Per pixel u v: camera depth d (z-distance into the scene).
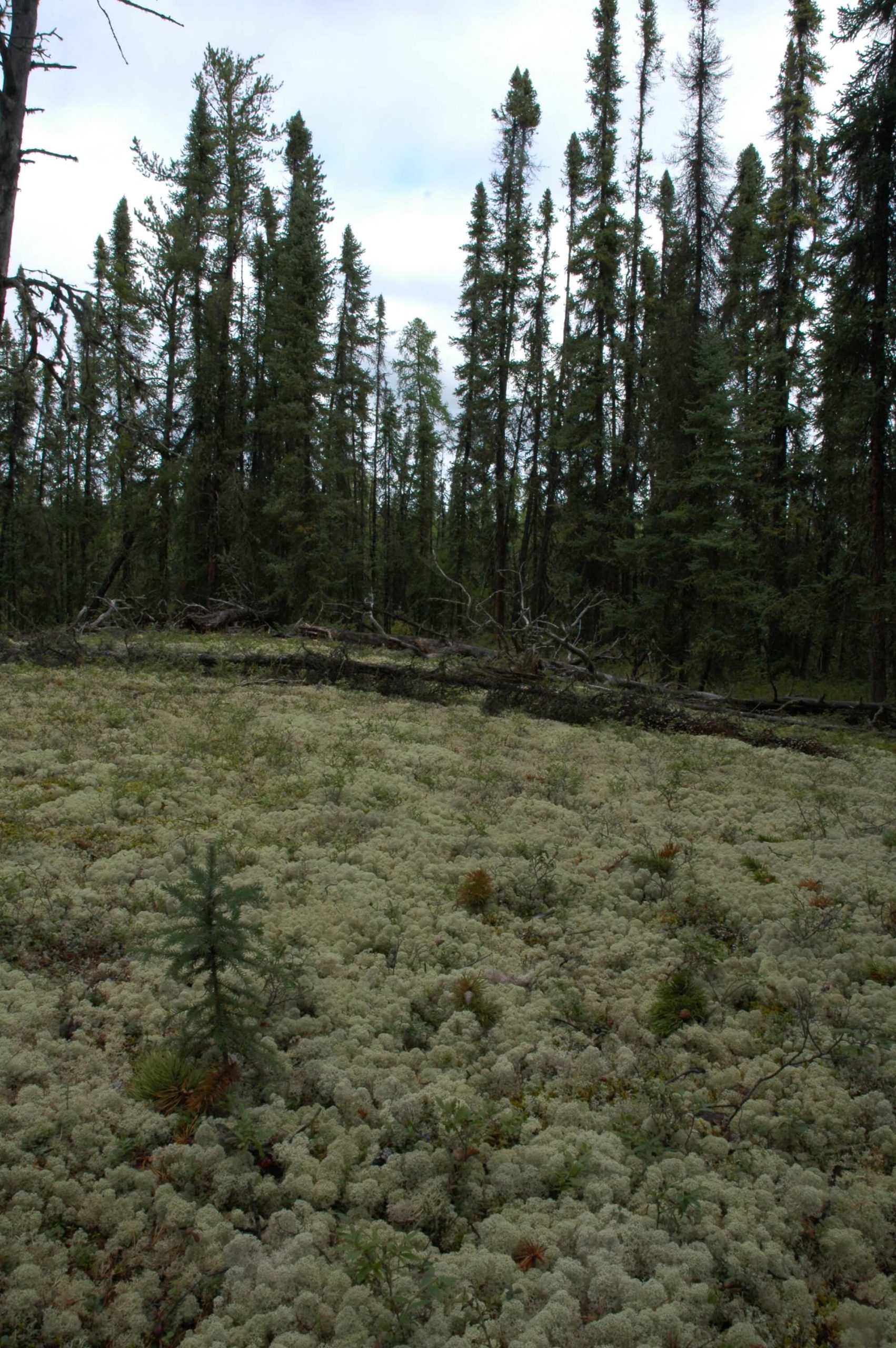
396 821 5.95
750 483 18.81
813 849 5.98
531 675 12.38
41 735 7.30
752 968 4.30
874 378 15.41
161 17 5.08
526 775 7.55
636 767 8.34
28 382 9.13
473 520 35.53
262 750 7.49
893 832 6.26
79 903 4.32
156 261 23.52
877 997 3.94
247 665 12.14
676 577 21.52
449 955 4.24
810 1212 2.75
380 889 4.89
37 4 4.87
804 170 19.70
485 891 4.88
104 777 6.28
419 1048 3.54
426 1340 2.23
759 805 7.16
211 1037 3.29
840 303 16.05
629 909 4.91
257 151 24.30
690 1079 3.42
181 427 24.39
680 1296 2.39
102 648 12.61
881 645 15.54
